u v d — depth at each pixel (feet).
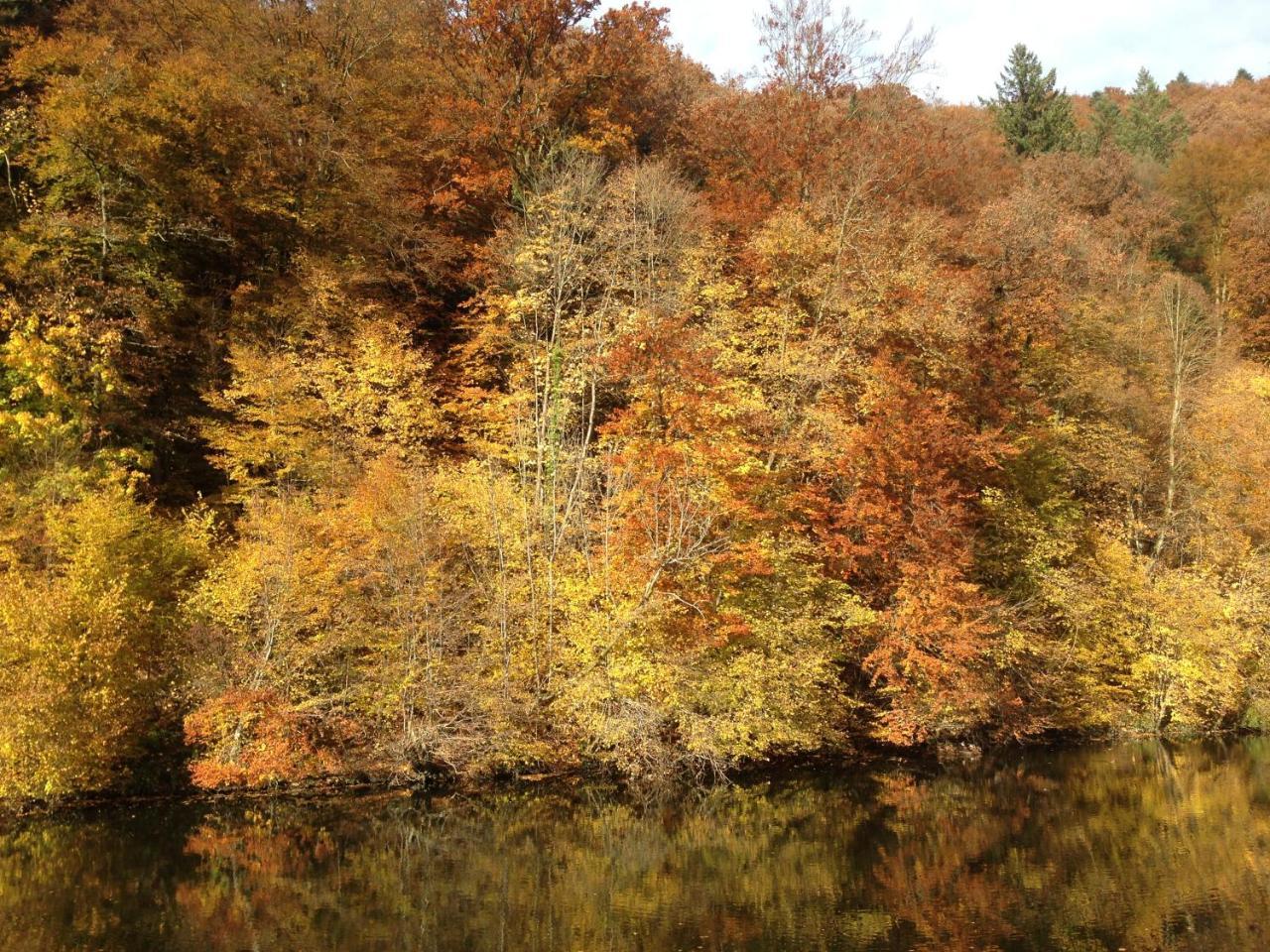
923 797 62.95
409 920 39.14
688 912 40.42
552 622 68.85
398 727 63.00
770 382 79.66
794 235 84.64
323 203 91.50
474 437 82.94
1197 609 85.92
